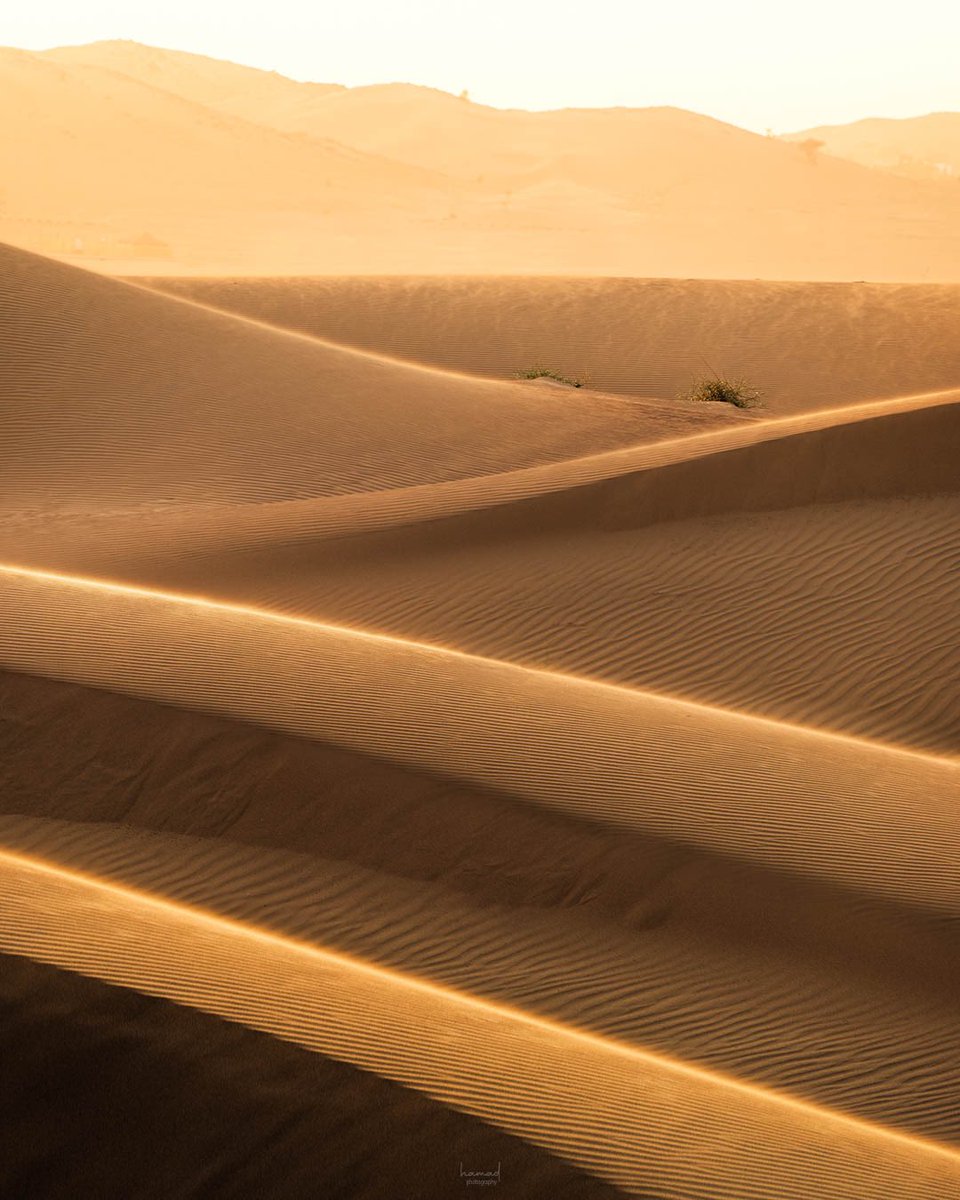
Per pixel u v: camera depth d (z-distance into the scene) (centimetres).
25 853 1151
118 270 9562
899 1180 658
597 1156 581
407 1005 734
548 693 1542
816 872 1160
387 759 1260
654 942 1084
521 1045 713
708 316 5575
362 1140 559
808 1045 966
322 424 3247
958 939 1092
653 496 2306
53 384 3173
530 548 2228
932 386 4981
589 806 1223
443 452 3181
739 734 1513
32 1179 527
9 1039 578
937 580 2081
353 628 1977
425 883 1142
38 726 1300
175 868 1148
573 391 4084
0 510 2531
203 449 2992
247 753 1262
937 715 1794
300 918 1083
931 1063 954
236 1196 529
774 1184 605
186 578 2134
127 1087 568
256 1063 595
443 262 12256
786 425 2692
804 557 2159
